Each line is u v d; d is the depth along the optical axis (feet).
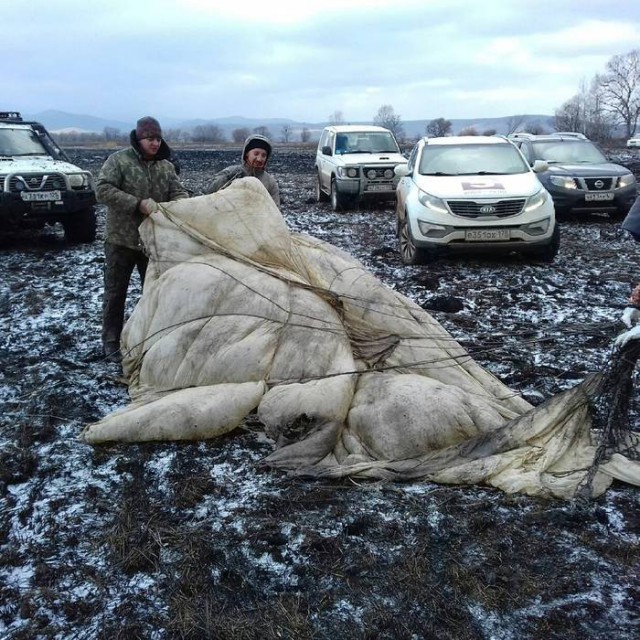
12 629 10.46
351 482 13.84
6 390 19.06
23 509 13.41
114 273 20.43
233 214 18.07
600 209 48.08
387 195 55.47
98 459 15.08
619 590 10.90
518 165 36.96
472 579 11.14
